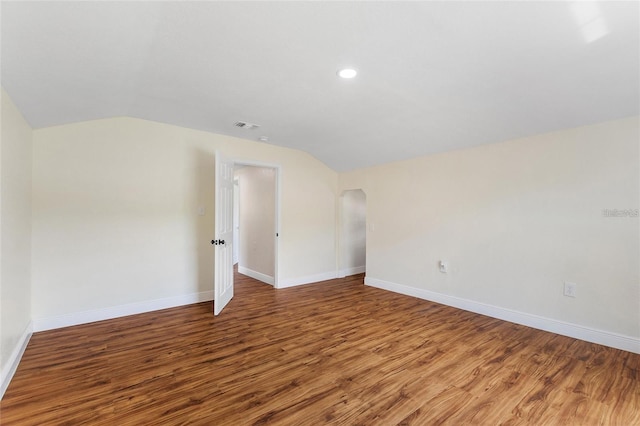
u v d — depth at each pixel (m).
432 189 4.12
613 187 2.69
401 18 1.59
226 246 3.96
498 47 1.84
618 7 1.46
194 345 2.75
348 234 5.84
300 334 3.01
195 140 3.96
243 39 1.80
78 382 2.14
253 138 4.30
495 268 3.49
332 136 4.03
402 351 2.64
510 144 3.36
